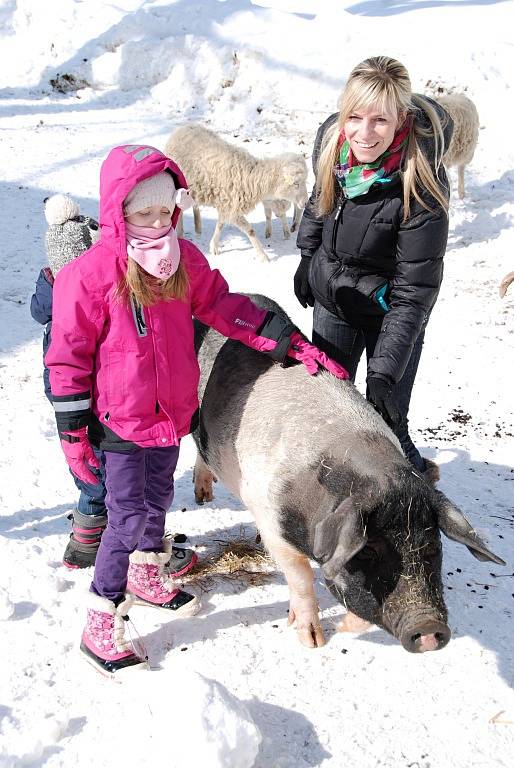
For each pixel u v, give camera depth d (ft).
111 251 9.18
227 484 11.41
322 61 41.91
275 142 37.27
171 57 43.88
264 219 33.17
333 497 9.33
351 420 10.07
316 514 9.53
